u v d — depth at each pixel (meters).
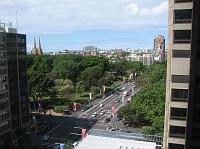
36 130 139.50
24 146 125.75
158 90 123.06
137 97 134.25
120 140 88.88
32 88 178.38
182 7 63.56
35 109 183.00
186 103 66.62
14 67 132.38
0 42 120.19
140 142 87.81
